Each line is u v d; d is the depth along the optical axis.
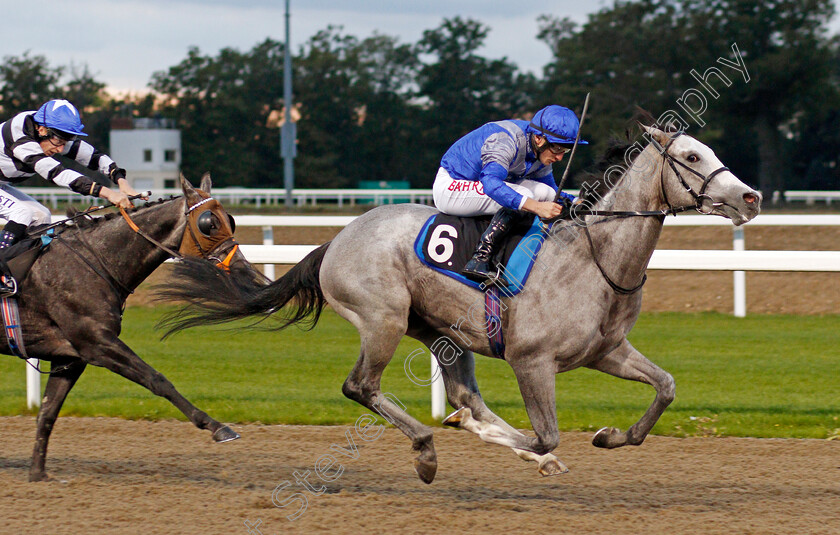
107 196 4.58
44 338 4.60
